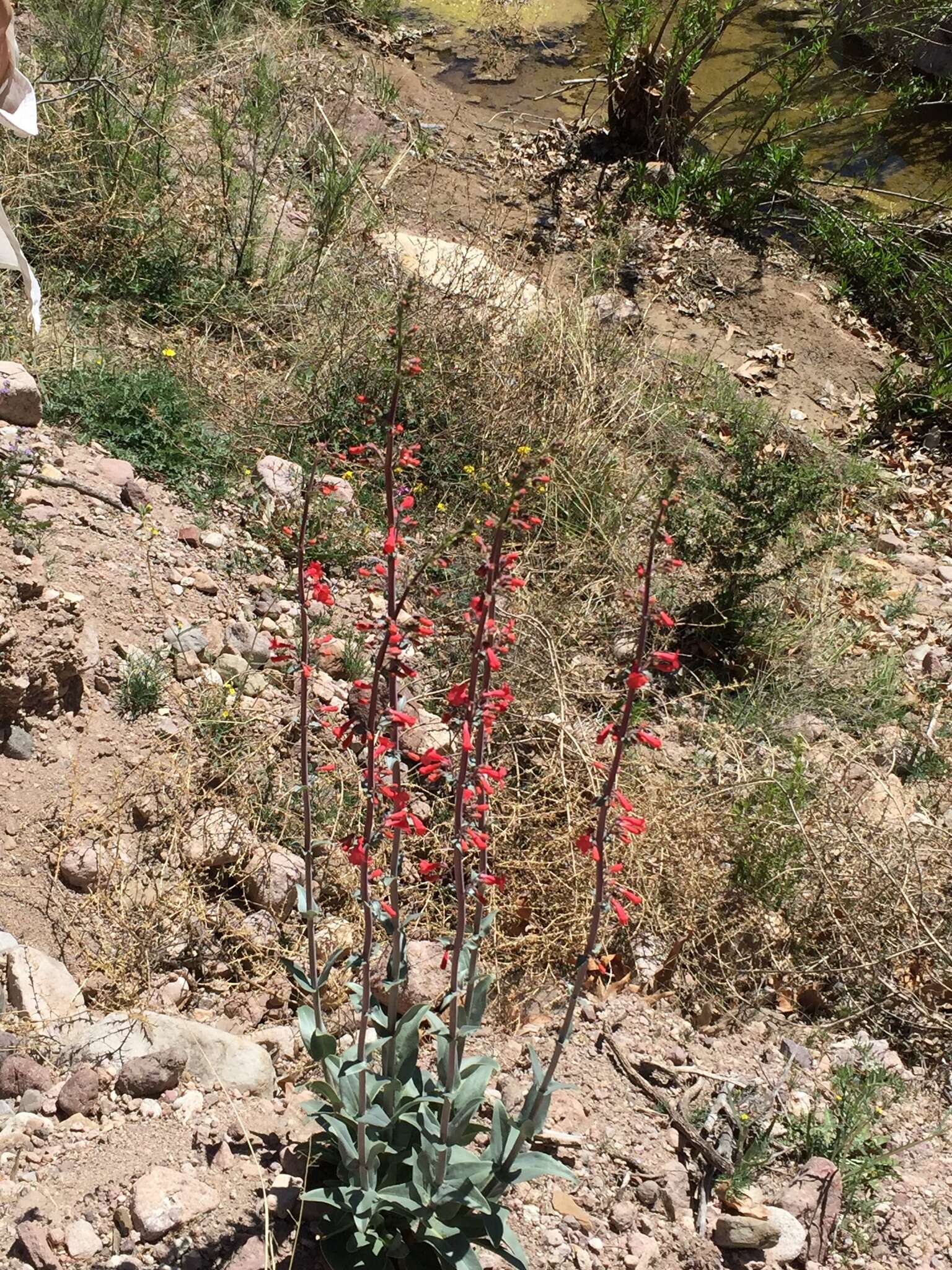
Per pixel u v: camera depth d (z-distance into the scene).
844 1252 3.82
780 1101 4.19
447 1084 2.93
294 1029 3.83
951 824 5.62
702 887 4.75
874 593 7.19
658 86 10.78
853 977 4.77
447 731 4.95
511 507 2.59
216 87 9.18
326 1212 3.14
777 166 10.83
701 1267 3.53
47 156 7.09
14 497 4.83
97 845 4.13
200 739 4.58
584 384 7.04
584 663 5.80
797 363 9.31
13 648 4.19
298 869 4.25
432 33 12.58
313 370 6.64
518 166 10.46
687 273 9.85
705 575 6.65
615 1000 4.32
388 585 2.77
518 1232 3.42
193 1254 2.97
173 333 6.65
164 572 5.14
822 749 5.86
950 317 10.06
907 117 12.76
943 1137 4.29
